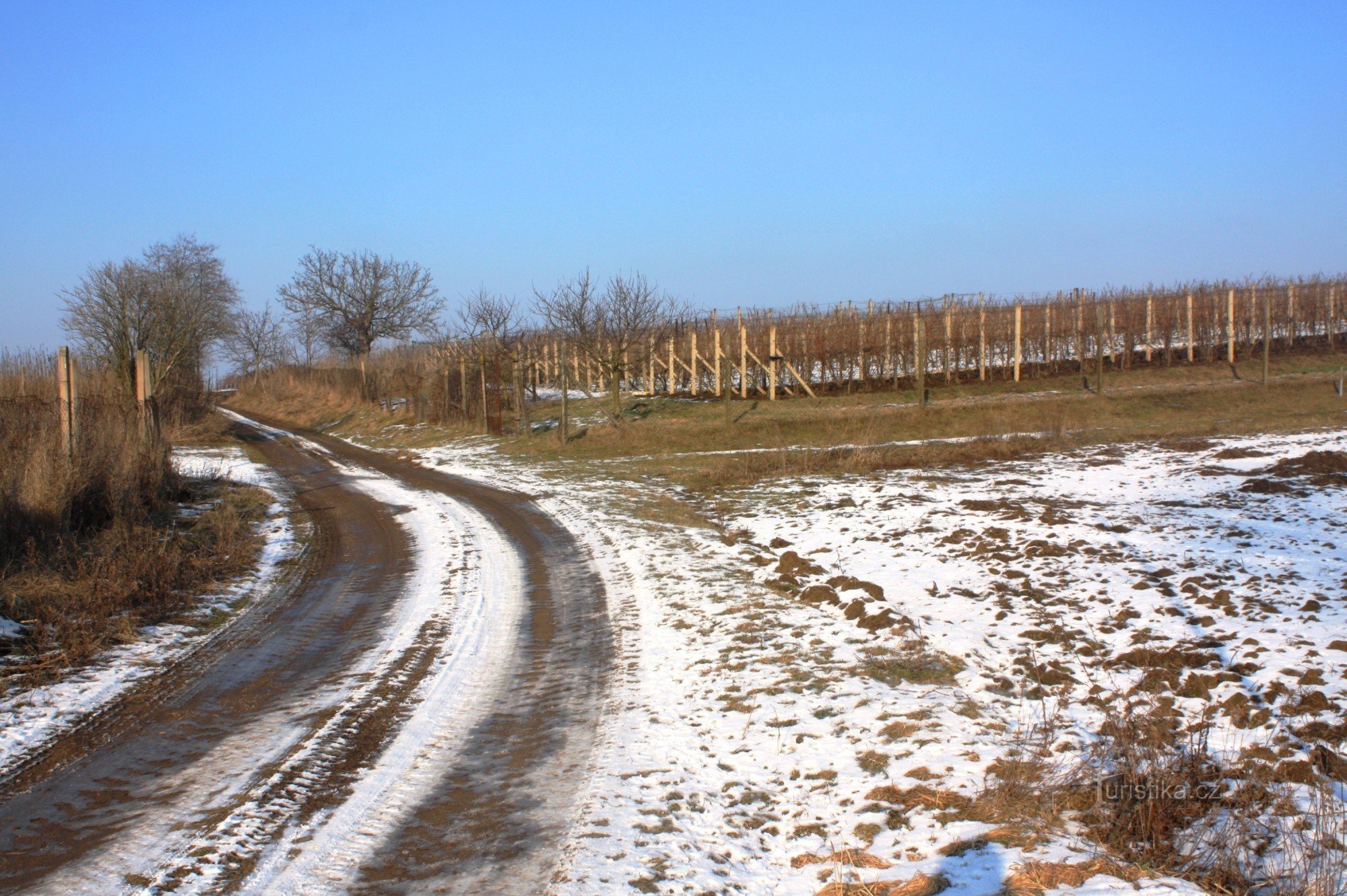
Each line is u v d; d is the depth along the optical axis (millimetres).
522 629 10508
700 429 29234
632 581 12586
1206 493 17094
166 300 38031
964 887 4418
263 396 64875
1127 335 40969
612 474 24062
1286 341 45156
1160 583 10492
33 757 6727
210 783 6246
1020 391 36281
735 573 12648
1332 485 16953
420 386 41219
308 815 5746
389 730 7336
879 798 5699
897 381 38156
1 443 14516
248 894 4750
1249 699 6879
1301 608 9219
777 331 39656
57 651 9109
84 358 37156
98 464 14828
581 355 45688
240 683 8562
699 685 8242
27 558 11352
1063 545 12820
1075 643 8688
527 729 7348
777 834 5430
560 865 5012
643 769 6438
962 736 6598
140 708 7828
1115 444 25672
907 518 15664
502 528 17188
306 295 65438
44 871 4992
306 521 18453
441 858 5148
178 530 15695
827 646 9094
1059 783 5602
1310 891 4098
